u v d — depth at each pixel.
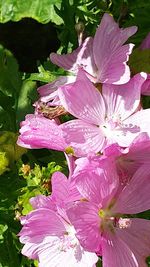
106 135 0.18
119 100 0.18
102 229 0.17
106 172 0.17
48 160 0.22
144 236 0.18
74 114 0.18
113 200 0.18
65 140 0.18
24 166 0.20
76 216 0.17
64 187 0.17
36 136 0.18
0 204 0.21
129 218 0.18
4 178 0.21
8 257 0.22
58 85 0.20
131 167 0.18
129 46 0.19
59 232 0.18
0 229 0.21
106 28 0.19
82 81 0.18
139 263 0.18
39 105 0.19
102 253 0.17
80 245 0.18
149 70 0.19
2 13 0.29
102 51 0.19
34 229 0.18
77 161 0.17
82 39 0.21
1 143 0.20
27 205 0.20
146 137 0.17
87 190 0.17
